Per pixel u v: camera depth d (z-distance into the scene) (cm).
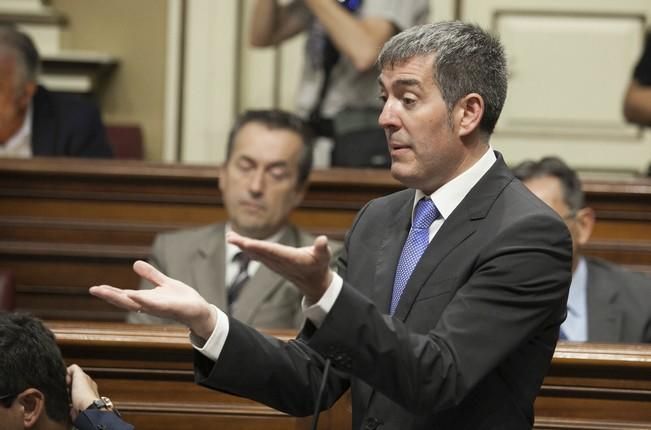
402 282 724
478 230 703
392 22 1559
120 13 2117
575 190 1238
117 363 941
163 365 941
